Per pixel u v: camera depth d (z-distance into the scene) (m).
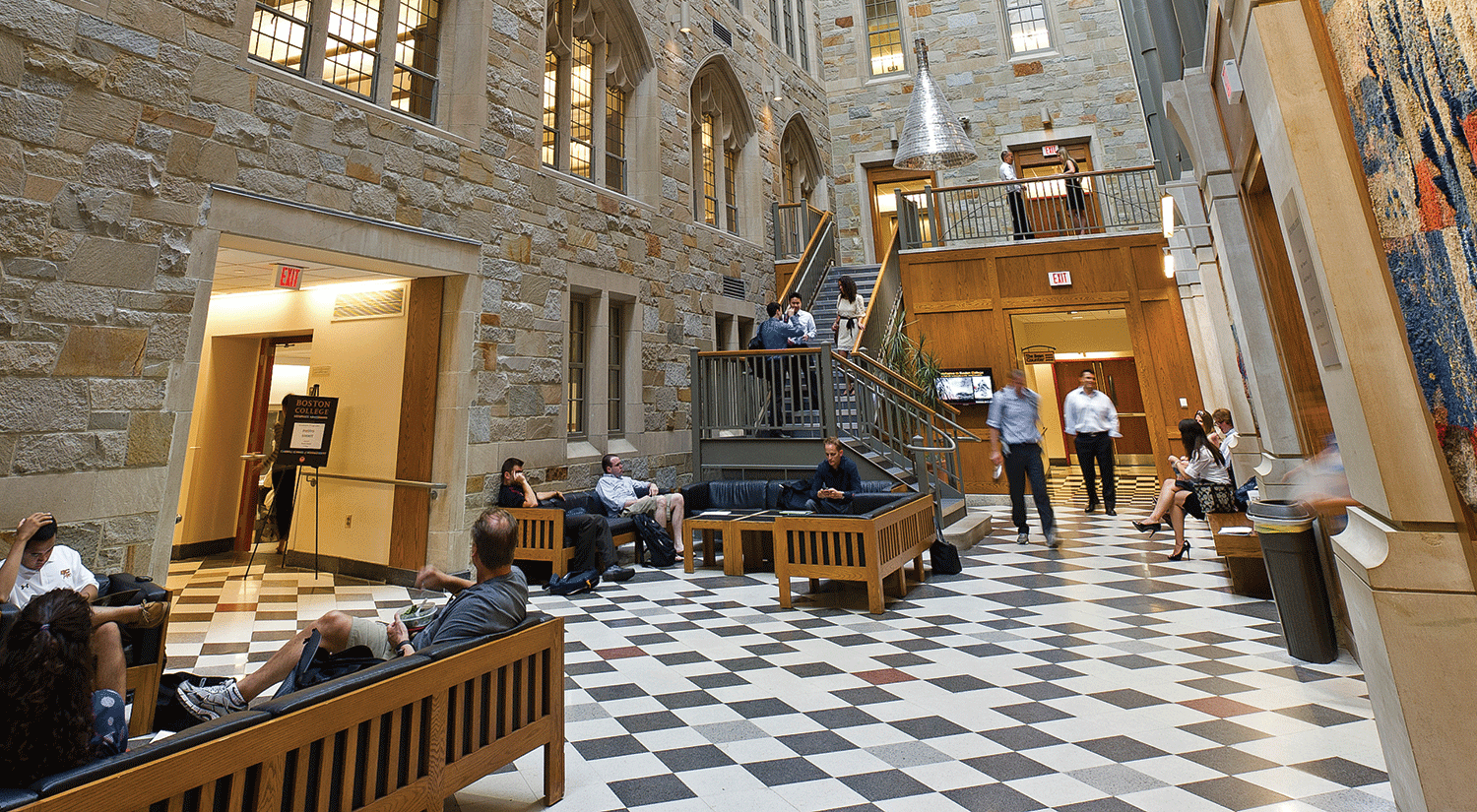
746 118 11.54
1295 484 3.68
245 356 8.02
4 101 3.75
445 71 6.59
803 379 7.61
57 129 3.94
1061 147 13.18
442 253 6.09
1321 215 1.76
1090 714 2.86
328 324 7.12
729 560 6.12
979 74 13.81
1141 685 3.15
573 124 8.27
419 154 5.97
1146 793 2.19
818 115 14.10
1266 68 1.84
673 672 3.56
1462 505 1.63
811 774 2.42
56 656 1.36
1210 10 2.46
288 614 5.00
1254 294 3.78
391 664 1.86
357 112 5.52
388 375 6.58
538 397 6.93
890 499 5.88
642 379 8.52
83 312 4.01
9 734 1.27
